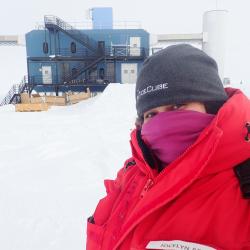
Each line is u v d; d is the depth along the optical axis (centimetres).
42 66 2716
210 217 88
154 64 114
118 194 143
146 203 99
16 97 2583
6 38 2881
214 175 91
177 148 106
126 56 2641
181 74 106
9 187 505
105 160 648
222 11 2788
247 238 82
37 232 350
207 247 86
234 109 93
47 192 474
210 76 108
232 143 90
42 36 2723
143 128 115
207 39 2830
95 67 2697
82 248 313
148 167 110
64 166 623
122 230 105
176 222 92
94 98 2330
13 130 1148
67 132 1064
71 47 2717
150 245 94
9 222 379
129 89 2059
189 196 93
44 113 1784
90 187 487
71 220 374
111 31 2711
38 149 806
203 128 102
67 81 2659
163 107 112
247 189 82
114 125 1188
